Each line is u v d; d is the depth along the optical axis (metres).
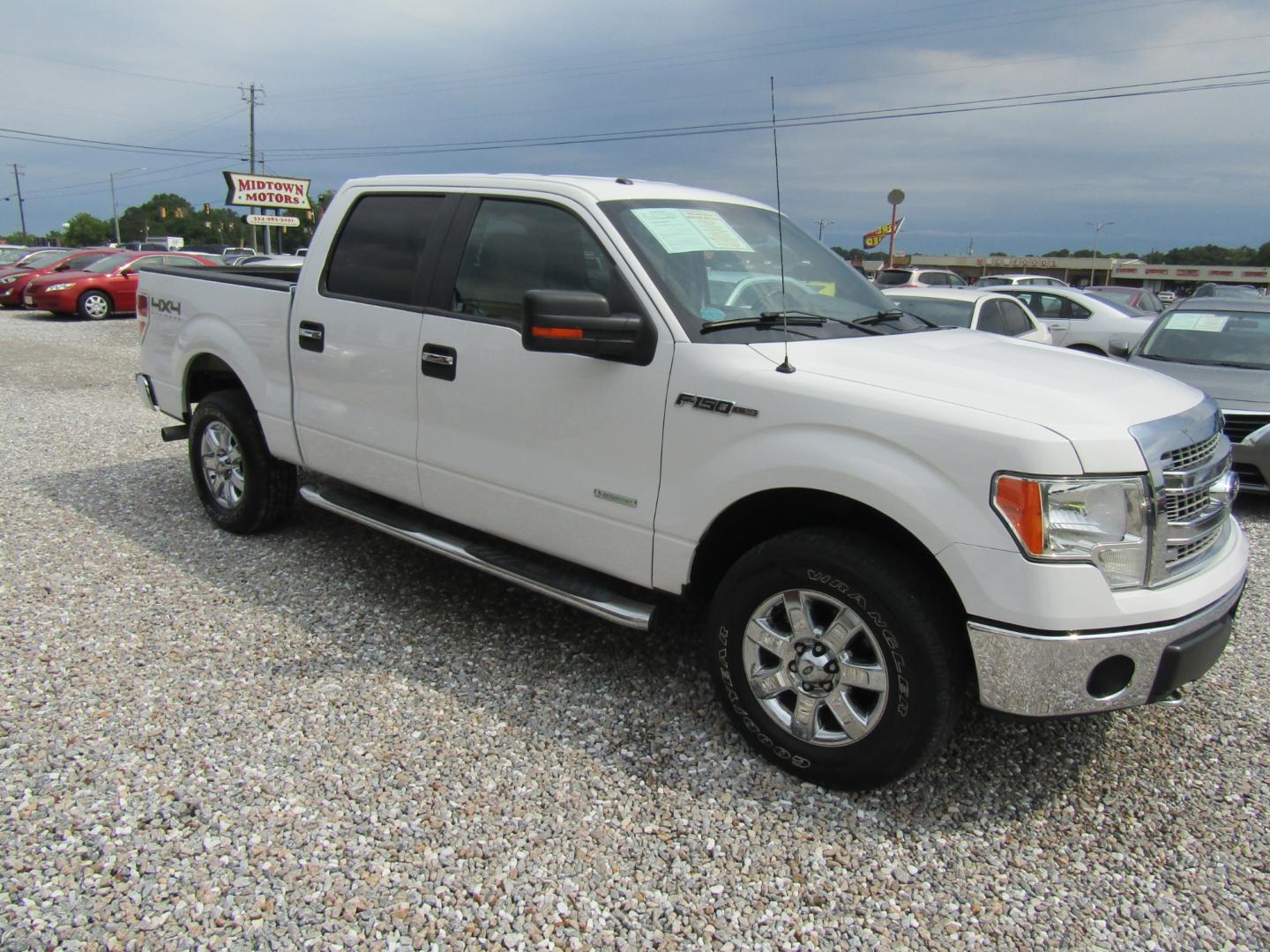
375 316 3.91
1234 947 2.28
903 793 2.86
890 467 2.54
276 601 4.15
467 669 3.56
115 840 2.50
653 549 3.09
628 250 3.16
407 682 3.44
